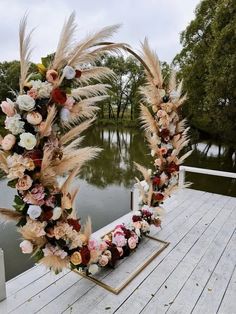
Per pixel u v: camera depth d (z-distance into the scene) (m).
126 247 2.18
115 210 4.79
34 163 1.41
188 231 2.69
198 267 2.09
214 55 8.31
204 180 7.86
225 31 7.91
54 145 1.47
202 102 10.27
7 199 4.79
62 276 1.94
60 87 1.44
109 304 1.68
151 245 2.41
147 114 2.52
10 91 1.50
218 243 2.46
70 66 1.43
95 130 19.20
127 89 23.59
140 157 9.81
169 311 1.64
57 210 1.54
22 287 1.80
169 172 2.65
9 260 3.12
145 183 2.92
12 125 1.37
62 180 1.67
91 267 1.86
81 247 1.77
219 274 2.01
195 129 12.88
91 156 1.61
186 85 10.34
